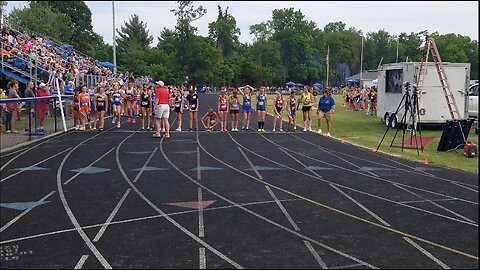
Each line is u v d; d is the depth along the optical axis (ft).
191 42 300.61
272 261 20.47
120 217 26.78
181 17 299.38
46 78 92.12
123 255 21.07
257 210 28.45
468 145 50.96
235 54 364.58
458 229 25.27
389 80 80.94
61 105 66.13
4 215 27.02
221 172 39.73
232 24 362.74
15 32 111.24
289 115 73.31
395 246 22.53
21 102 58.03
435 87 72.08
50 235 23.68
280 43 383.86
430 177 39.11
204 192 32.78
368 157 48.98
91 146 53.21
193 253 21.35
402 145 55.01
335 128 79.30
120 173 38.81
